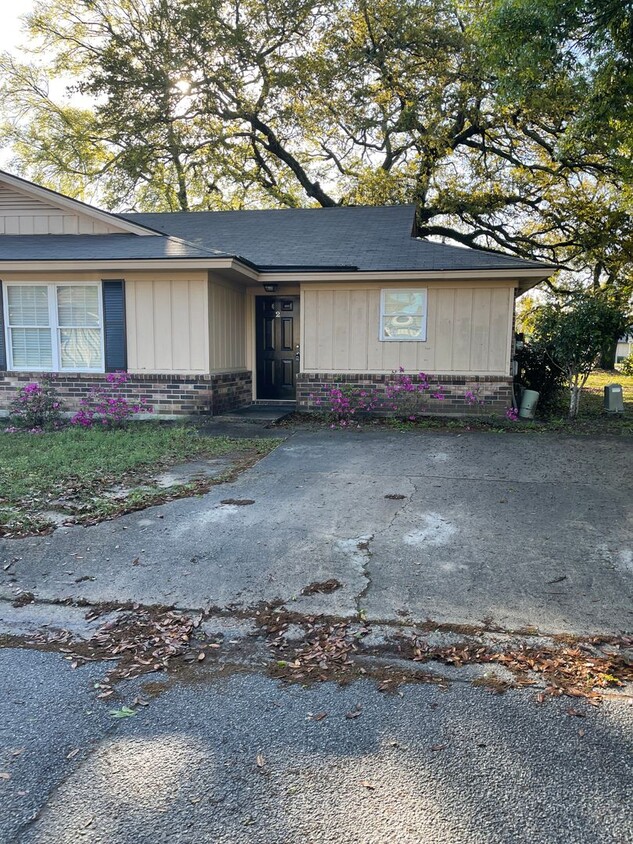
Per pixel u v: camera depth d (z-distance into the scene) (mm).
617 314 10070
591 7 6750
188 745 2252
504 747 2223
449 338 10039
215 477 6078
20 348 10055
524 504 5113
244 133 21203
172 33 18125
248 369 11617
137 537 4422
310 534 4457
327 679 2713
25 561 4027
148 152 19812
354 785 2021
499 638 3031
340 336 10344
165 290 9594
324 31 18906
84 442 7676
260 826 1844
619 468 6375
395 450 7422
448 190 19453
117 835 1813
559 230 19438
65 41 20969
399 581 3668
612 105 7668
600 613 3254
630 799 1956
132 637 3109
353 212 13508
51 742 2277
